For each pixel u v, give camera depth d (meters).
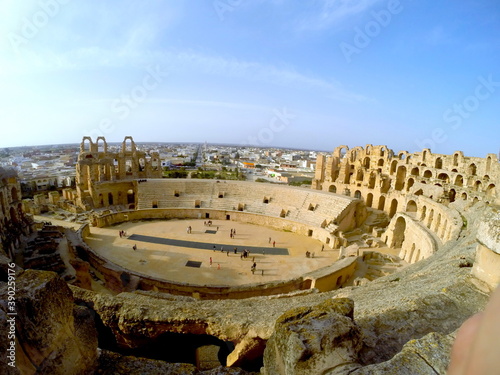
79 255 37.03
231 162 184.12
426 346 6.13
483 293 10.37
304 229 52.25
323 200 55.94
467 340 1.86
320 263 39.91
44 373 6.69
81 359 8.02
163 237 47.28
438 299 10.17
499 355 1.21
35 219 51.44
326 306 7.81
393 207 58.00
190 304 15.10
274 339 7.52
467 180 43.78
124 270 32.84
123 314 12.75
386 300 11.94
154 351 14.34
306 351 6.03
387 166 63.41
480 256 10.77
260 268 37.47
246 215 58.44
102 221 51.09
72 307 8.12
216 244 45.34
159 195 61.62
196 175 107.38
